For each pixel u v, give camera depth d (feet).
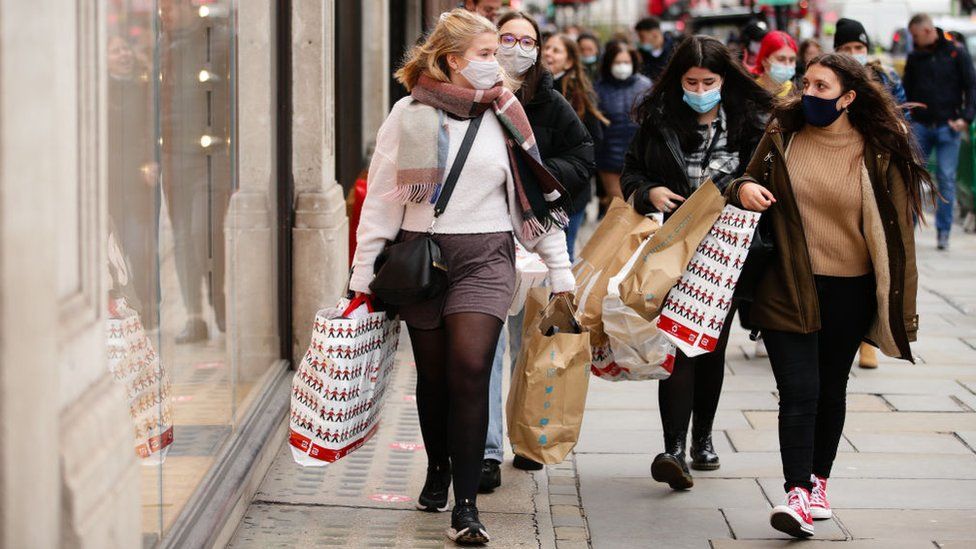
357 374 38.96
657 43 114.62
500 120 38.37
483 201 38.50
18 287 19.02
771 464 49.78
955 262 103.09
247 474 41.34
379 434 51.78
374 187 38.83
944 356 70.08
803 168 40.14
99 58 24.16
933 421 56.59
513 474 47.85
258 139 49.19
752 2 219.61
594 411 58.08
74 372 23.13
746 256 40.63
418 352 40.04
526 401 41.19
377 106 92.68
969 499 45.80
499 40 44.68
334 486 45.06
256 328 49.19
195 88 40.24
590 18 272.51
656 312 41.47
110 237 30.55
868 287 40.78
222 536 37.76
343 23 78.69
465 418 38.65
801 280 39.93
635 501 45.27
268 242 51.34
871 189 39.42
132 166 32.68
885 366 67.62
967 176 119.75
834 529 42.37
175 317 37.73
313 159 54.44
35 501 19.98
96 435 23.39
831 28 216.54
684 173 44.78
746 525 42.83
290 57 53.42
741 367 67.31
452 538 39.34
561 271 40.73
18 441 19.24
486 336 38.32
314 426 38.96
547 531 41.60
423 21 102.32
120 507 24.22
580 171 45.68
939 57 105.91
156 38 35.19
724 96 44.86
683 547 40.78
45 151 20.11
